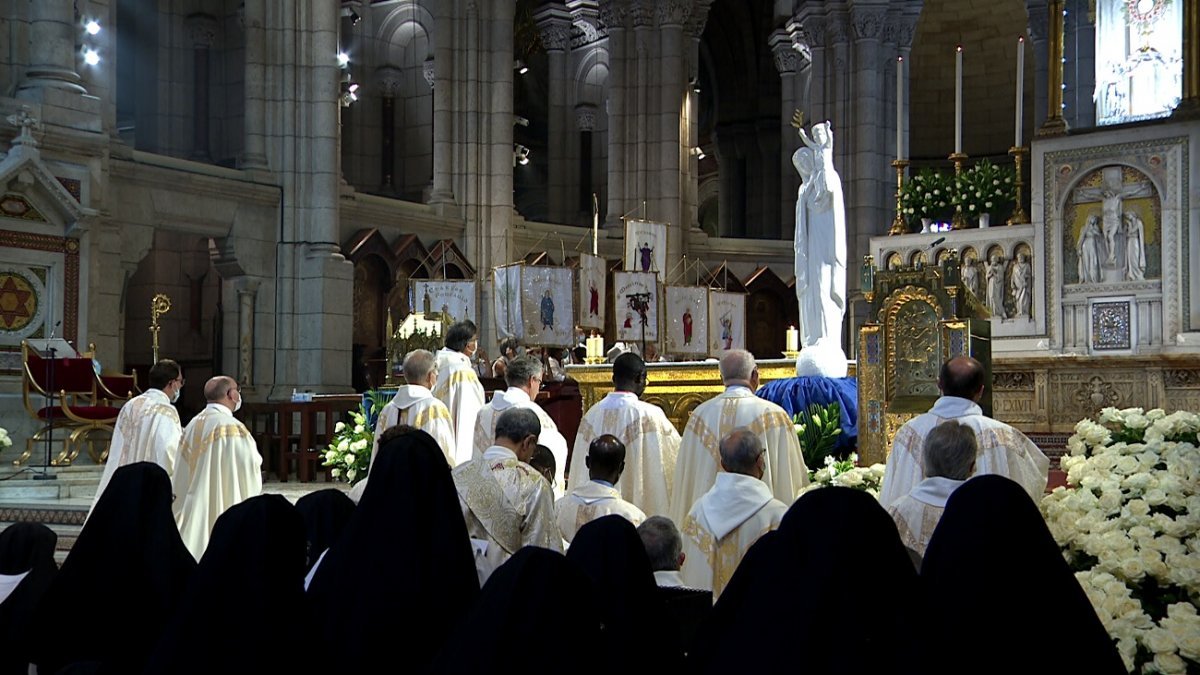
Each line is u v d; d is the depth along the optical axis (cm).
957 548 357
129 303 2442
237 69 2439
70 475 1428
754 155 4144
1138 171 1451
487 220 2542
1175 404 1389
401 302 2417
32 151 1583
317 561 541
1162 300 1432
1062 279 1504
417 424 986
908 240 1667
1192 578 486
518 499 582
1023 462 664
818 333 1184
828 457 861
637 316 1878
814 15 3009
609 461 679
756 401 833
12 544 612
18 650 505
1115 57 1549
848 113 2966
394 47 3053
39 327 1611
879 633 335
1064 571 354
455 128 2547
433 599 428
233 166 2377
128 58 2614
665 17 2842
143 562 501
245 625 384
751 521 627
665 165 2830
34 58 1664
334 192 2131
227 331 2080
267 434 1830
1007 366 1479
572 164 3397
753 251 3047
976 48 3644
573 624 319
